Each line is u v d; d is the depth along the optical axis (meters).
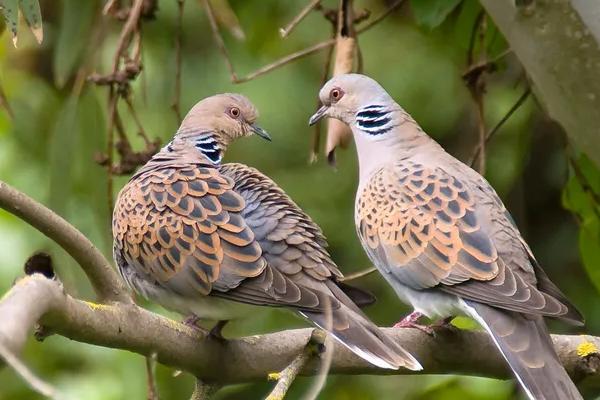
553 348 8.17
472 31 10.80
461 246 8.81
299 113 14.47
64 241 7.16
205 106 9.79
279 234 8.32
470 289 8.59
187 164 8.92
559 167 12.79
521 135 12.23
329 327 7.58
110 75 10.50
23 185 13.13
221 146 9.80
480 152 10.75
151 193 8.70
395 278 9.21
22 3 8.85
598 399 9.55
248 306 8.27
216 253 8.27
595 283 10.92
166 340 7.75
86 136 11.40
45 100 13.09
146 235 8.55
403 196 9.29
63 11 11.38
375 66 14.23
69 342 13.03
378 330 7.79
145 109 13.47
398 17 14.12
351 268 14.12
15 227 12.74
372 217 9.38
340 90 10.12
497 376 9.04
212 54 14.09
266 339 8.29
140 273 8.71
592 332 12.73
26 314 6.02
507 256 8.74
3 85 13.46
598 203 10.47
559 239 12.89
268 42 14.21
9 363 5.59
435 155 9.75
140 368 12.62
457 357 8.85
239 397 13.17
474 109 13.90
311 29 14.26
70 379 12.76
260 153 14.53
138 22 10.73
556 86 8.67
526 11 8.56
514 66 13.54
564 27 8.50
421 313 9.10
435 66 14.11
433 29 11.15
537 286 8.86
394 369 8.20
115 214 8.92
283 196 8.63
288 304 7.93
